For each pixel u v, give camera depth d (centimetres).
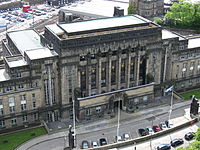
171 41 14925
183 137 11912
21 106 12862
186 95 15988
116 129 13112
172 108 14650
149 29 13950
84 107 13475
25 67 12475
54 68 12975
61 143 12275
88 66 13338
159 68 15100
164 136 11944
